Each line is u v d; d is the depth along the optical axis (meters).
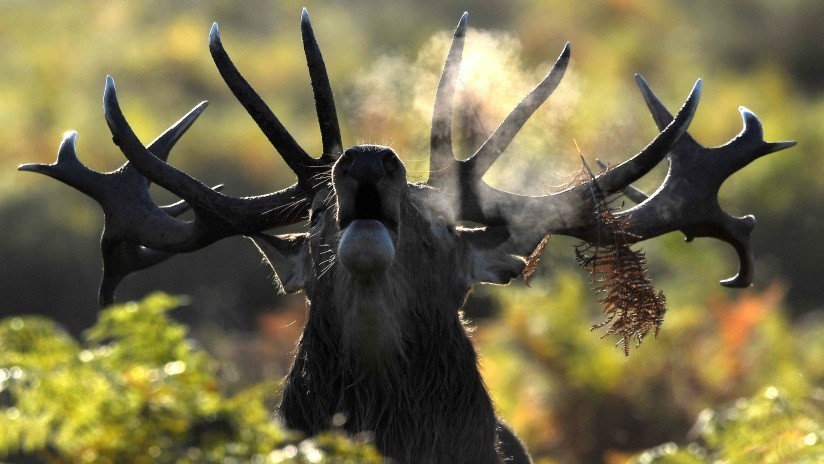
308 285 10.49
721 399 20.16
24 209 35.19
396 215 8.88
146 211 11.16
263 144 42.53
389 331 9.70
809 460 11.57
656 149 10.23
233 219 10.66
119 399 7.35
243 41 68.69
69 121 49.06
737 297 26.59
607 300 9.99
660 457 12.73
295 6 75.75
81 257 34.62
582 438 20.09
